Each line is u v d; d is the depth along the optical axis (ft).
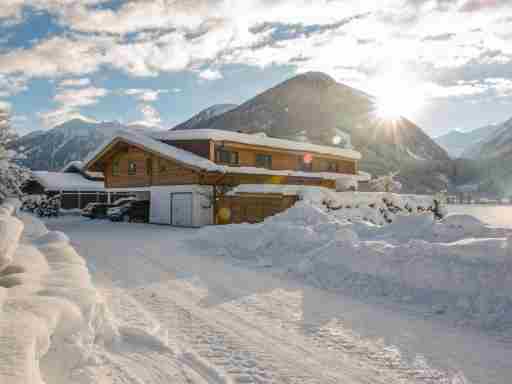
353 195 82.58
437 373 15.11
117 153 104.06
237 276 33.50
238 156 95.35
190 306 24.16
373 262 28.91
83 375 12.69
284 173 99.14
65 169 155.84
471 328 20.20
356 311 23.36
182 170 86.94
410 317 22.12
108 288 28.43
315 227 44.83
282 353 16.96
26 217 45.65
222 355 16.66
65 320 13.75
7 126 63.82
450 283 23.91
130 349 16.44
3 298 13.56
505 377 14.74
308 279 31.45
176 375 14.32
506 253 23.02
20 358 9.48
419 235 37.73
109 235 65.26
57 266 21.39
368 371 15.26
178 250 47.91
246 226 48.73
